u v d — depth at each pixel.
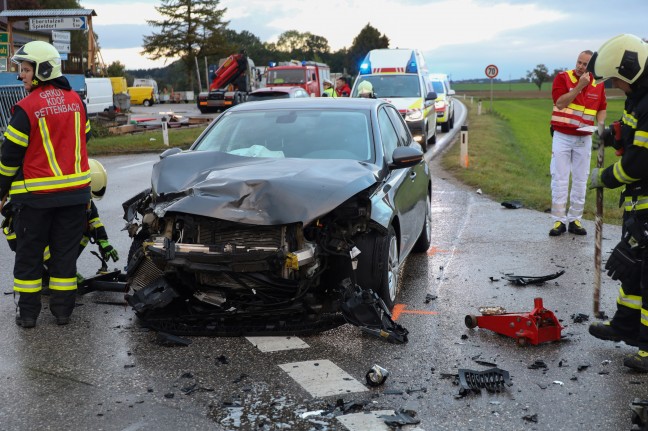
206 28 83.06
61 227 5.32
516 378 4.31
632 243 4.42
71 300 5.38
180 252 4.79
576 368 4.47
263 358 4.63
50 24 27.80
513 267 7.06
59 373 4.40
